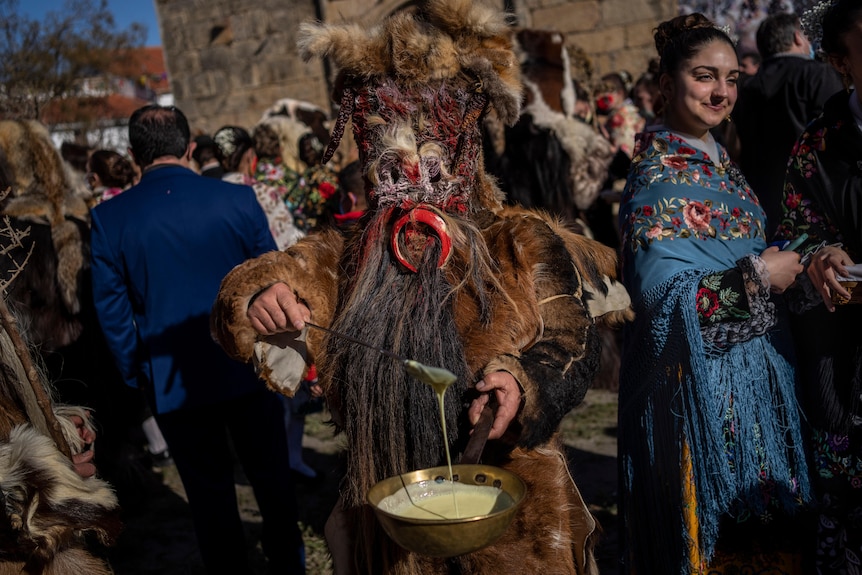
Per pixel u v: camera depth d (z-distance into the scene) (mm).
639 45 11523
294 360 2201
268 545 3578
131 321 3449
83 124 20609
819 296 2445
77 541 2123
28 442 1937
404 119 2164
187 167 3545
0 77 16812
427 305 2037
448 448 1826
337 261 2279
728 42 2609
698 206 2562
